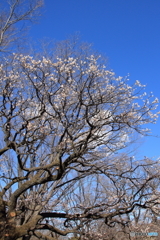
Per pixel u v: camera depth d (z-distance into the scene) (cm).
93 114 780
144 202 752
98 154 893
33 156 1009
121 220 845
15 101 822
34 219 732
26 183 715
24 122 816
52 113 869
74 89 810
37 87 820
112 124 802
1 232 641
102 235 859
